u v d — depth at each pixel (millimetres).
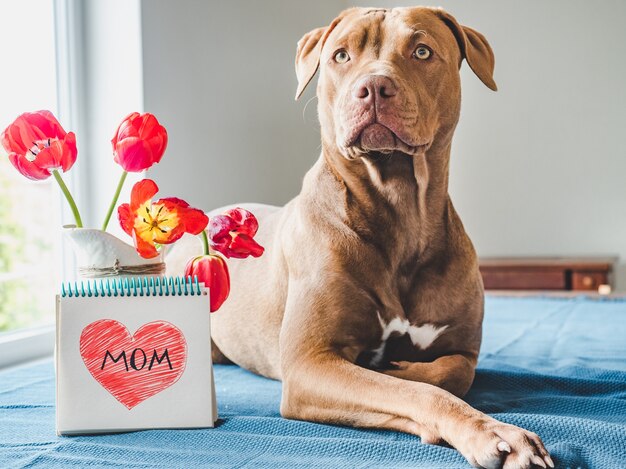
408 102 1643
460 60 1909
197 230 1572
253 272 2193
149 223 1535
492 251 5430
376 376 1559
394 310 1782
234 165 3949
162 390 1564
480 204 5445
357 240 1772
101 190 3092
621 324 3264
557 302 4215
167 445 1463
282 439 1469
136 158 1567
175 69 3361
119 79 3094
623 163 5184
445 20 1890
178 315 1575
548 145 5312
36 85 3082
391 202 1780
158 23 3209
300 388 1647
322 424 1601
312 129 5035
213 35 3740
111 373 1554
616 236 5203
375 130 1635
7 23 3111
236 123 3986
